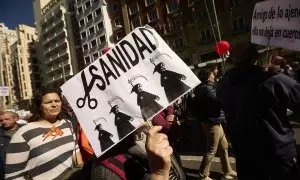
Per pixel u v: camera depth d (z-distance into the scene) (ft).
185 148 23.06
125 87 6.22
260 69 8.05
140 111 6.07
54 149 8.76
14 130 16.06
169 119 12.84
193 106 14.89
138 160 5.87
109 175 5.70
